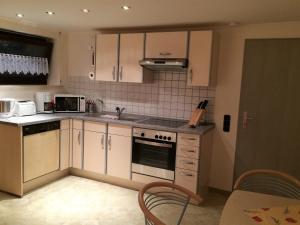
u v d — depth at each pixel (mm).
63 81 4457
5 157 3229
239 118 3416
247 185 2174
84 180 3828
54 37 4199
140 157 3438
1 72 3656
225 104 3475
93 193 3420
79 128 3799
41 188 3492
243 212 1554
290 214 1545
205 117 3600
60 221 2730
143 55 3537
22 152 3150
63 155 3797
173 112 3809
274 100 3215
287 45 3090
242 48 3314
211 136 3504
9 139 3170
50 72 4371
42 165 3463
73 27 3918
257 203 1675
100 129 3652
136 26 3654
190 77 3297
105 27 3830
